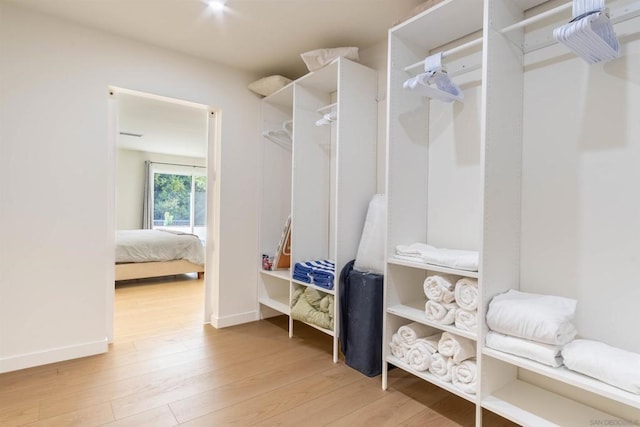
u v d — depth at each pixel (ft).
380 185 8.25
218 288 9.68
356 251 7.89
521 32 5.57
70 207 7.50
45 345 7.23
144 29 7.82
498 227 5.20
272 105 10.62
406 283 6.77
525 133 5.61
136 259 14.70
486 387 5.03
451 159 6.75
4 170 6.83
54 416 5.43
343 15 7.22
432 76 5.73
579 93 5.06
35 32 7.11
